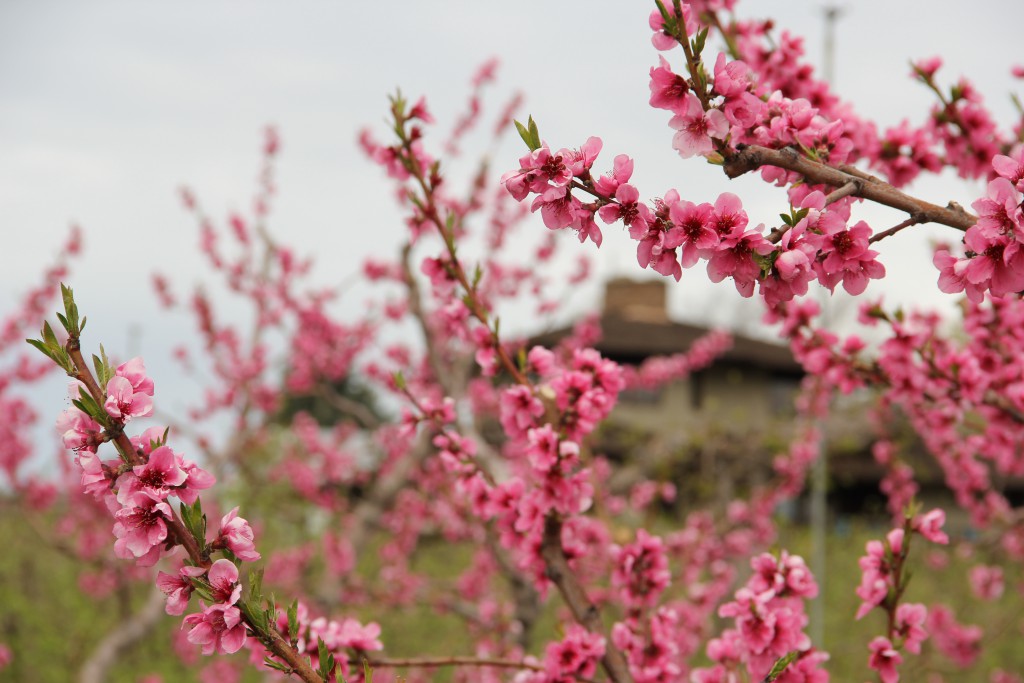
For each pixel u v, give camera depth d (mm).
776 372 23375
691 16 1688
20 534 11805
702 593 6461
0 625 9992
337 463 10523
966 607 9688
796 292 1528
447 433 2738
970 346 3596
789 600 2178
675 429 12516
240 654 8219
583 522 2492
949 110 2869
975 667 8359
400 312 9430
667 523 10188
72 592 11672
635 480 10867
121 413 1471
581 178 1538
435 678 8586
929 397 3473
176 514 1512
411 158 2764
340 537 8641
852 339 3523
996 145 2922
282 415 14352
